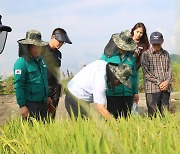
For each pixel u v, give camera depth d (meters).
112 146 1.63
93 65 4.52
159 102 7.09
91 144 1.35
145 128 3.46
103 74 4.40
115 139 0.69
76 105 4.75
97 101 4.37
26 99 5.30
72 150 2.09
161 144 1.73
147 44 7.06
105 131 0.70
